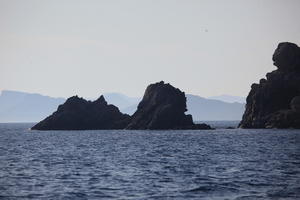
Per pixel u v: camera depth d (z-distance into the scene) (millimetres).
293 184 126625
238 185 125875
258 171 154375
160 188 123000
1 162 191250
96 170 161750
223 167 167875
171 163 185500
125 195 113938
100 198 110500
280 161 185625
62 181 135625
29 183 132000
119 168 168000
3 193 116750
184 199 108875
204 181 133625
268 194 112750
